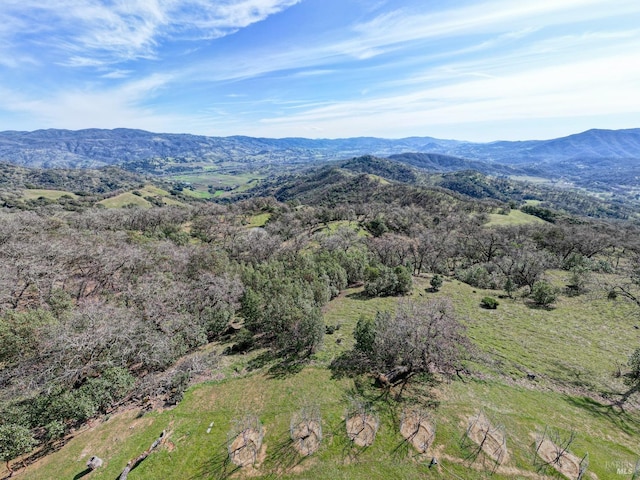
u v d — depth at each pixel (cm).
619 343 2872
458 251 7194
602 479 1455
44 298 3148
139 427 1964
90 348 2186
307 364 2609
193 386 2381
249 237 6562
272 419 1966
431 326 2383
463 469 1536
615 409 1998
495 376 2352
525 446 1661
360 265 5119
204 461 1686
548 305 3891
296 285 3706
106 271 3853
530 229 7600
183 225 9100
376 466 1580
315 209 11725
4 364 2181
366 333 2530
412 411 1941
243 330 3344
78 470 1678
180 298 3222
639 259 4819
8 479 1652
